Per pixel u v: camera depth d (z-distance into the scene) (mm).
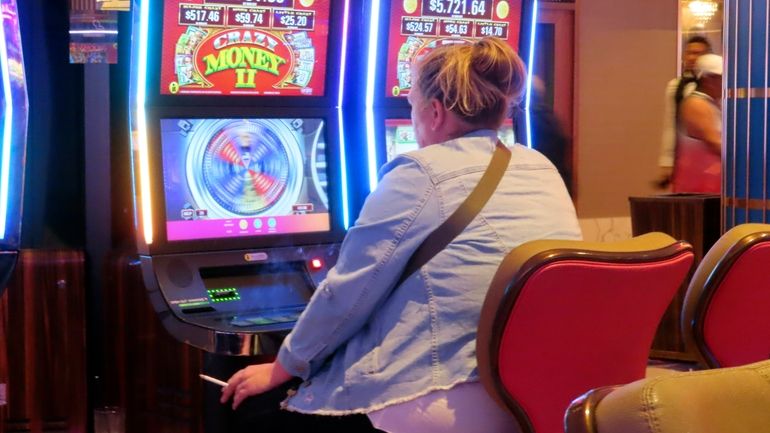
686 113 6023
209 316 2797
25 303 3340
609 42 6406
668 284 1982
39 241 3584
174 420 3086
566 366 1896
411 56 3320
